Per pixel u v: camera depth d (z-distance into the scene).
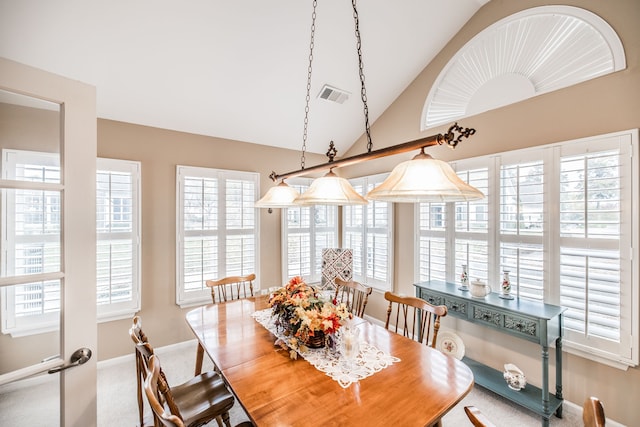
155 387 1.04
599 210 1.87
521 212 2.27
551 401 1.99
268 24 2.27
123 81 2.39
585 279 1.94
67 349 1.13
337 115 3.44
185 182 3.04
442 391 1.21
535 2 2.21
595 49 1.97
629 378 1.79
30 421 1.09
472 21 2.64
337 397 1.17
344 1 2.25
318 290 2.04
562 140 2.07
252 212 3.47
